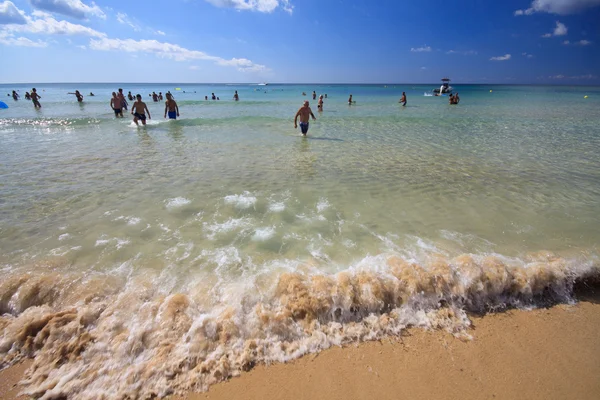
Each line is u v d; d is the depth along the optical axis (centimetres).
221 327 257
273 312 275
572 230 432
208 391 222
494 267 331
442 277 317
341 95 5297
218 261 345
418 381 233
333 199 528
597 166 748
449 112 2103
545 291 326
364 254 366
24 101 3189
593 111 2152
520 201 531
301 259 353
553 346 265
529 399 222
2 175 625
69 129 1254
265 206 494
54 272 318
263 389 224
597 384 233
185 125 1408
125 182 594
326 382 231
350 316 286
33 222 425
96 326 258
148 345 244
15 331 252
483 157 832
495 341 269
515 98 4025
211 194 539
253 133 1202
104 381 223
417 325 283
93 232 402
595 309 309
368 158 812
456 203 520
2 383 221
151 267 332
